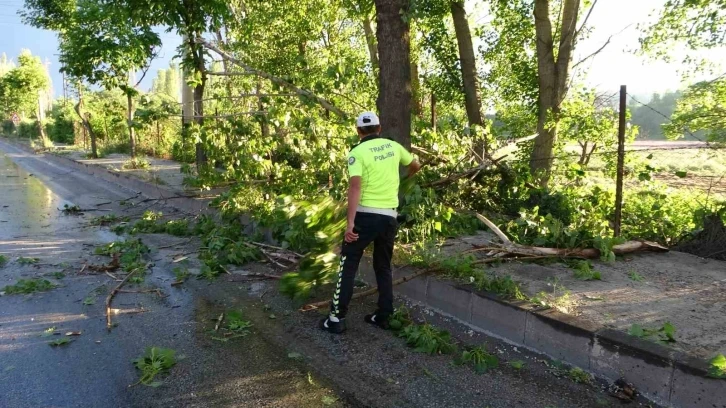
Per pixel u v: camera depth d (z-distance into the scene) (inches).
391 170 177.9
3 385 147.0
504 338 171.9
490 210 323.3
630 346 138.8
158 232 347.9
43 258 283.3
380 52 260.8
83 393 143.0
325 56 554.3
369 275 228.7
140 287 234.8
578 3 398.0
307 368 156.3
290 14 546.3
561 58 403.2
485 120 446.9
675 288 191.3
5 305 211.9
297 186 308.2
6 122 2198.6
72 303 214.2
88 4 556.4
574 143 427.5
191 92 549.3
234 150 324.5
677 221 284.4
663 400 132.0
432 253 210.7
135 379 150.7
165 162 756.6
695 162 553.0
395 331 181.3
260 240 294.4
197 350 169.6
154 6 404.2
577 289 189.9
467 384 145.1
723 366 124.0
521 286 193.3
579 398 136.3
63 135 1397.6
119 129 979.3
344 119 301.6
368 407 135.1
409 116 262.8
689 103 404.8
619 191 247.8
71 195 526.6
